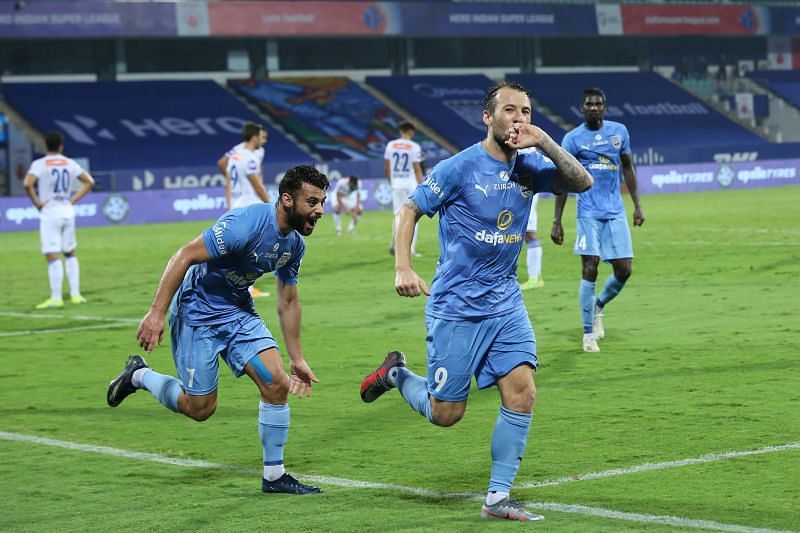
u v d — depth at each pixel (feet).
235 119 394.93
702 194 341.41
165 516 46.03
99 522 45.42
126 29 372.58
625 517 43.98
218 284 50.14
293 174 48.26
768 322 98.07
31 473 54.13
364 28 411.54
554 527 42.91
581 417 63.41
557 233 87.61
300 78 426.51
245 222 48.49
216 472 53.78
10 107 368.89
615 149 86.43
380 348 92.48
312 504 47.37
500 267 45.52
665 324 99.60
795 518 43.19
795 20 495.82
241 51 419.95
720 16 478.18
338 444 58.80
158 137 372.99
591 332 86.53
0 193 330.54
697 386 71.41
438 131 415.64
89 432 63.62
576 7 449.06
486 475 51.65
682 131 451.94
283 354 90.89
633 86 474.08
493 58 465.06
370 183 328.90
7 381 81.46
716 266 146.72
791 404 65.00
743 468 51.11
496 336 45.42
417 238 212.02
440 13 423.64
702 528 42.24
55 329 109.70
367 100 424.05
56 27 361.51
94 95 384.68
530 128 43.65
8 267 181.98
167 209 301.84
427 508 46.32
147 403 72.33
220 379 80.02
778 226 211.41
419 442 58.70
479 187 44.91
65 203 128.67
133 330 107.55
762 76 506.07
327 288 138.31
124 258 190.29
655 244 181.37
